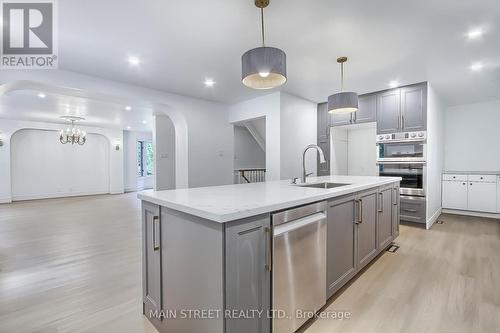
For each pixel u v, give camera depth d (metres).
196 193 1.79
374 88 4.15
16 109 5.55
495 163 4.83
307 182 2.68
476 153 5.02
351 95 2.78
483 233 3.63
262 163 7.82
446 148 5.34
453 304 1.85
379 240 2.63
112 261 2.70
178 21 2.21
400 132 4.04
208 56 2.93
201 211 1.18
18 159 7.24
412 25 2.28
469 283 2.16
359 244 2.22
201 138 4.87
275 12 2.09
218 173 5.15
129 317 1.74
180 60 3.03
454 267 2.49
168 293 1.51
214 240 1.17
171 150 6.51
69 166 8.12
